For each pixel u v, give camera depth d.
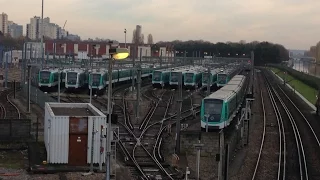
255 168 28.45
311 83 90.75
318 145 37.81
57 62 78.75
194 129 35.28
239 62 110.75
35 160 27.25
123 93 69.12
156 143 34.81
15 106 51.19
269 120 51.31
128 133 38.62
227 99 35.78
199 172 27.66
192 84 75.19
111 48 18.41
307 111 61.41
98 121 27.05
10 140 32.22
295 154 33.75
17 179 23.00
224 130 34.75
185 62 82.69
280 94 85.06
